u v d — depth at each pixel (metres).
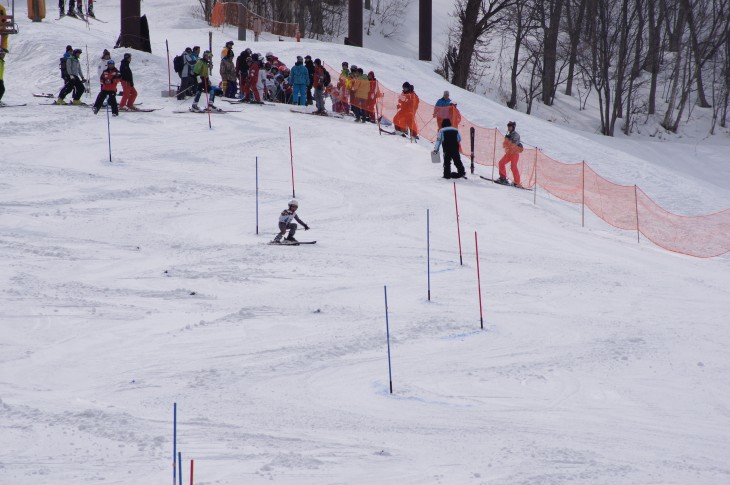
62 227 62.28
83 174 77.25
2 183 72.25
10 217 63.31
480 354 39.41
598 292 51.47
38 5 152.75
